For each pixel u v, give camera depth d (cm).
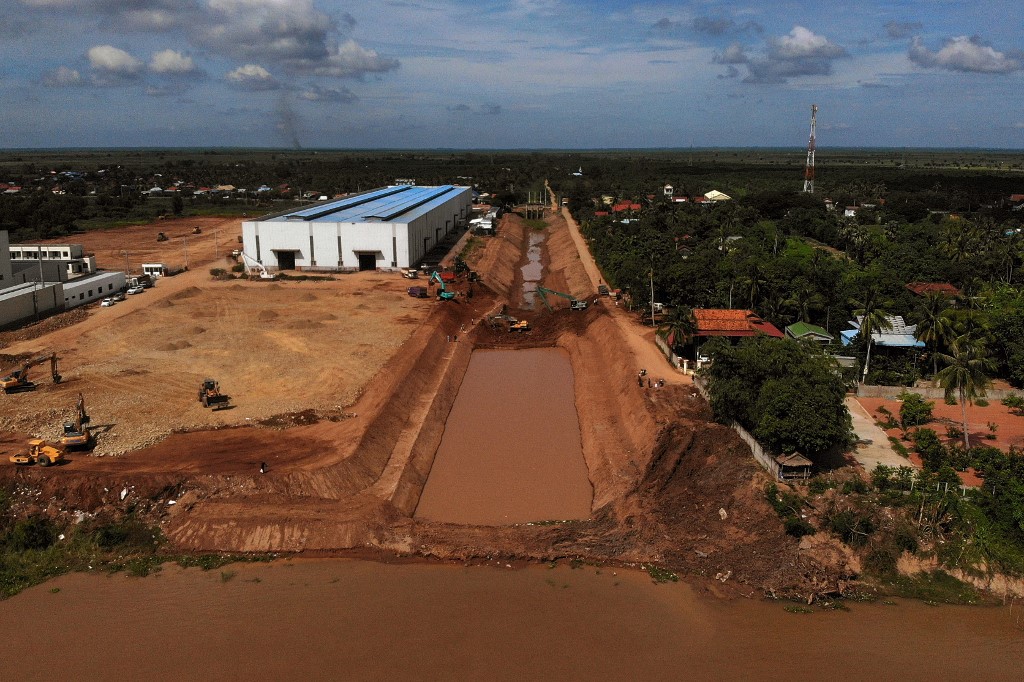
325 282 12406
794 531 4509
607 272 12606
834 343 7975
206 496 5059
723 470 5288
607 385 7581
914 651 3694
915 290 10400
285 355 8194
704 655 3669
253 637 3822
